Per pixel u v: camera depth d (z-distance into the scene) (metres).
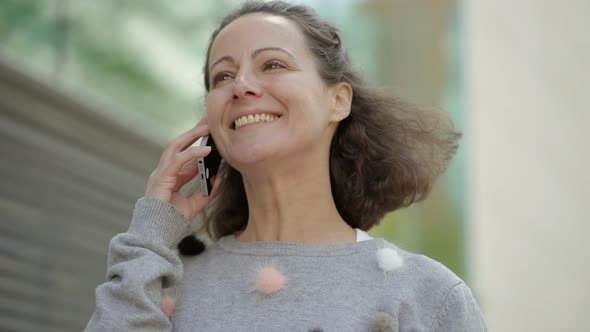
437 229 7.39
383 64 7.54
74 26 5.45
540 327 7.71
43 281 4.50
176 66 5.94
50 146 4.68
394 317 1.87
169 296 2.02
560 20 8.19
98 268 5.06
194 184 2.39
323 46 2.18
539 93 8.09
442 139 2.44
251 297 1.97
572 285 7.82
